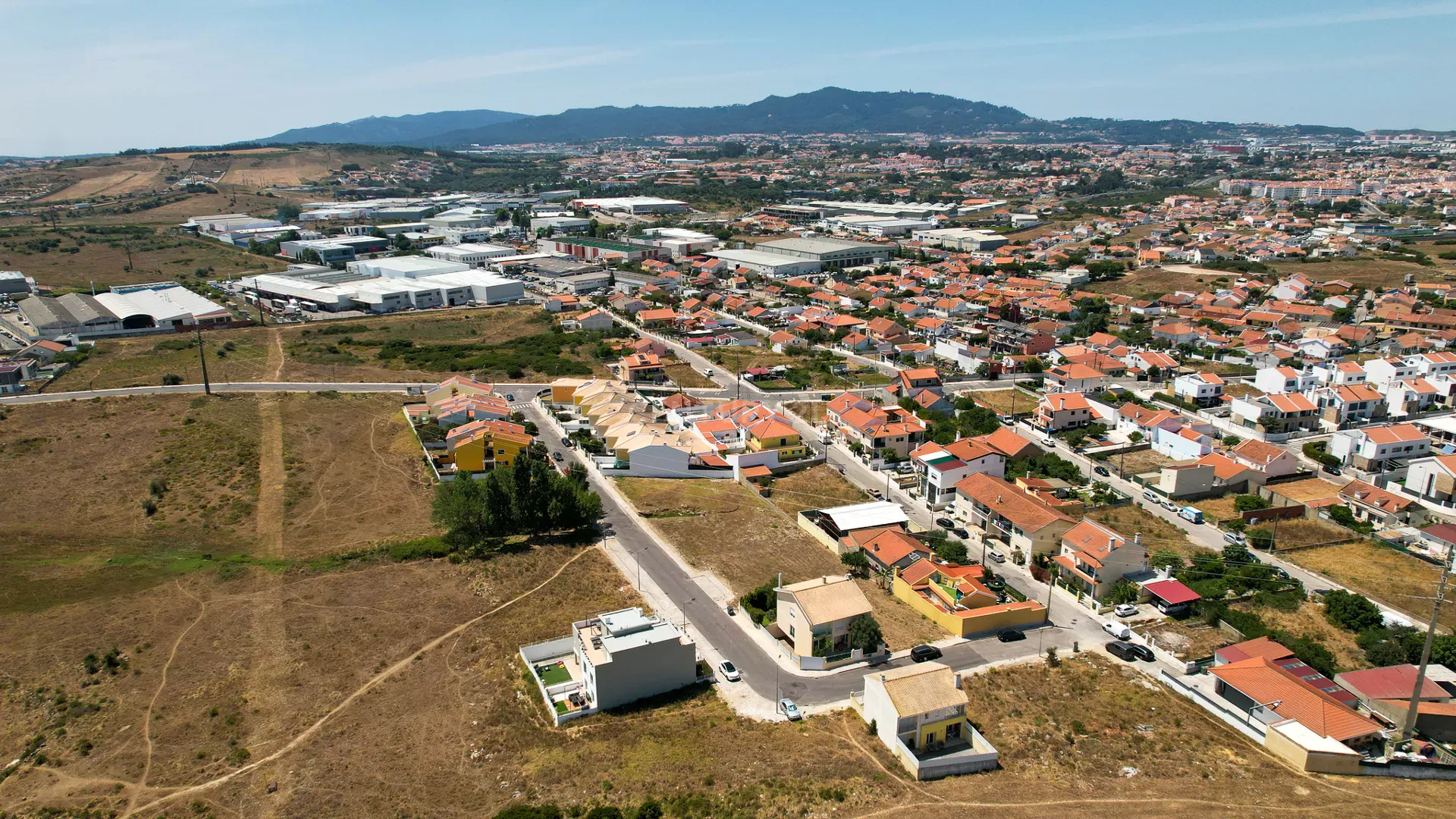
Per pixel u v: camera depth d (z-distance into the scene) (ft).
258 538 370.73
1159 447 477.77
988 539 374.02
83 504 398.62
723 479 447.01
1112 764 224.94
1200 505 403.54
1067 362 615.57
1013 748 230.68
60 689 267.80
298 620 302.45
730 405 526.98
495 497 358.23
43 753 239.71
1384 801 209.77
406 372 639.35
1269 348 647.56
